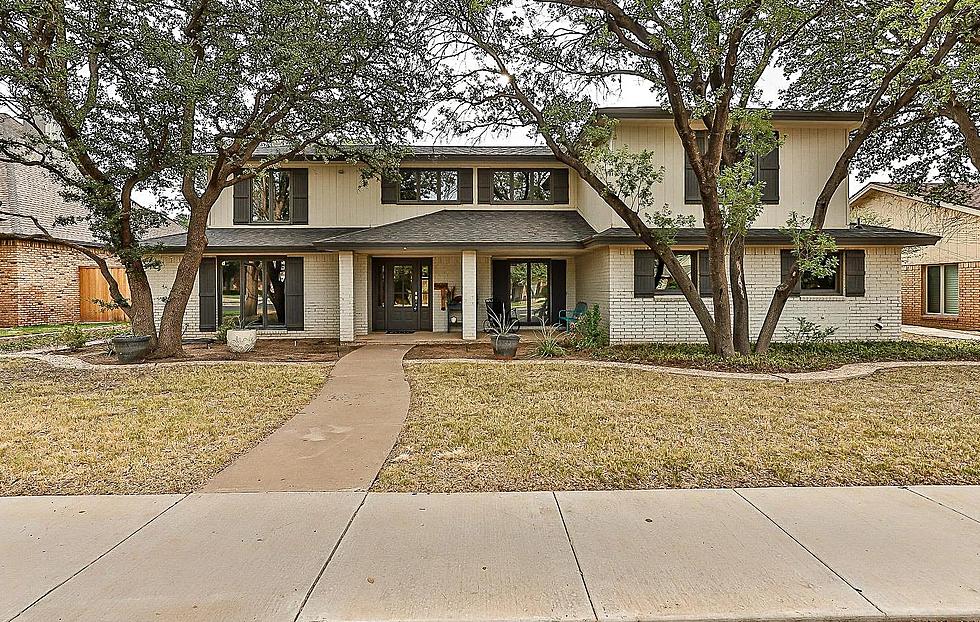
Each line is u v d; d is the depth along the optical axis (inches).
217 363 405.4
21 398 288.8
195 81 363.6
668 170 511.5
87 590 111.7
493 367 384.5
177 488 169.0
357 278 603.5
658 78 403.2
